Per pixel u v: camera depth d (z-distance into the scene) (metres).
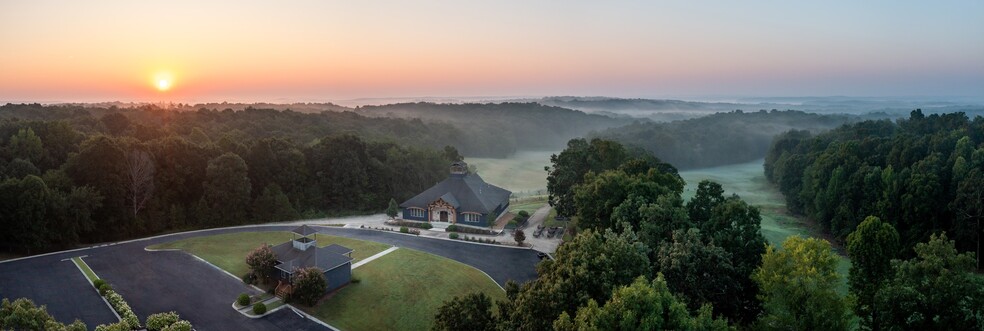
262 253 56.50
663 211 52.69
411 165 116.88
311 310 51.25
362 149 108.25
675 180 74.25
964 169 74.44
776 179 141.50
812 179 102.31
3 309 33.16
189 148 89.06
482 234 79.94
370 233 80.50
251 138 136.12
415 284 58.19
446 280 59.50
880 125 147.75
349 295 54.94
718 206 54.12
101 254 67.31
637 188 62.78
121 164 77.44
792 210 110.06
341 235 79.19
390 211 89.50
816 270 37.44
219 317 49.09
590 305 31.84
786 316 37.16
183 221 83.06
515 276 61.16
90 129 110.19
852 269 48.44
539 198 118.62
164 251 69.12
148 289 55.12
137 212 79.25
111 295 51.25
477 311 39.12
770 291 39.00
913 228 72.94
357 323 49.28
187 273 60.31
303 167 100.19
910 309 34.84
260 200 89.88
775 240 84.00
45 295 52.69
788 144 155.50
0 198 65.62
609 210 64.12
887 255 46.62
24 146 80.56
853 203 84.38
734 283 43.34
